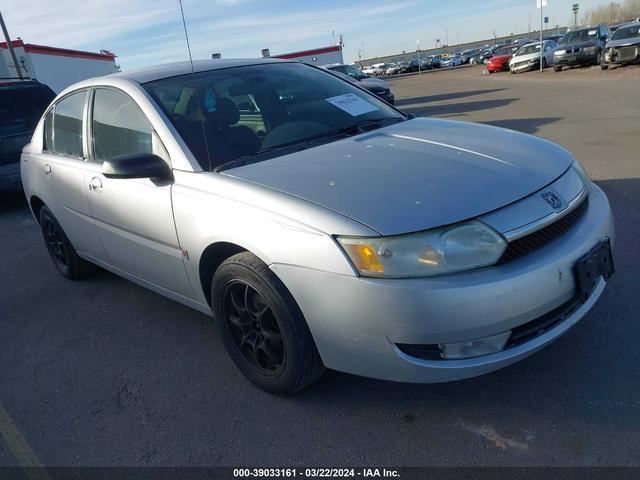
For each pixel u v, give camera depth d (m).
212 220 2.61
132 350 3.45
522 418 2.41
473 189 2.30
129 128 3.25
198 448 2.49
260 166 2.73
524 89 17.19
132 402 2.90
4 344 3.78
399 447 2.34
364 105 3.59
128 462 2.46
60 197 4.03
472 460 2.22
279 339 2.58
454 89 21.44
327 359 2.38
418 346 2.17
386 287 2.10
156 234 3.03
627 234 4.24
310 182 2.46
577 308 2.42
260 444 2.46
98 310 4.10
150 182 2.99
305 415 2.61
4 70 19.67
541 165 2.57
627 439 2.22
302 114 3.35
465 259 2.12
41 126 4.48
